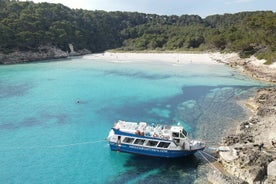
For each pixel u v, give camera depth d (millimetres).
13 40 142625
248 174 27672
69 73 102250
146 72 101062
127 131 35969
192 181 29844
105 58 152875
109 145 38188
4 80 88062
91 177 31469
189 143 34656
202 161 33938
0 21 149250
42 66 122938
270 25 99688
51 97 66688
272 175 26297
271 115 44844
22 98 65750
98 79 89250
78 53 181625
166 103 60094
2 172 32719
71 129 46219
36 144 40500
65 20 195375
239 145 34000
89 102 62031
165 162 34344
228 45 128250
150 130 36125
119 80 86875
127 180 30719
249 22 117562
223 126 45469
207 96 65000
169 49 172000
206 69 103625
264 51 101812
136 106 58375
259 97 56531
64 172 32656
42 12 185750
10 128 46656
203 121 48219
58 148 39125
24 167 33906
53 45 167750
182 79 86062
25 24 156375
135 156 36219
